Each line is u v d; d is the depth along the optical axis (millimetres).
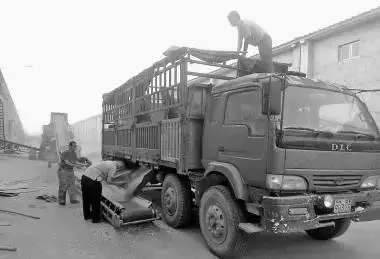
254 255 4176
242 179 3756
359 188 3789
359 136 3785
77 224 5195
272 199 3232
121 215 4910
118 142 8070
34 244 4242
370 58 11703
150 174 5906
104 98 9664
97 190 5266
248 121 3730
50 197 6973
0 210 5703
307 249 4430
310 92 3791
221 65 5031
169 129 5125
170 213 5293
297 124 3539
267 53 5227
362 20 11641
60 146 16656
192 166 4672
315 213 3545
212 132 4383
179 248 4289
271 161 3312
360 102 4289
